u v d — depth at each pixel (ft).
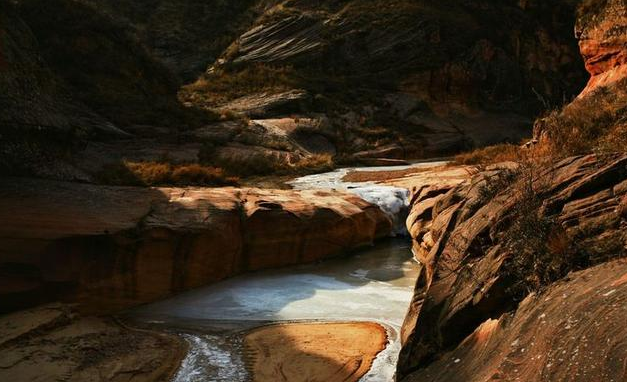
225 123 68.03
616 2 40.14
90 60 67.00
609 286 11.10
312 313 24.13
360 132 81.97
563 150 22.09
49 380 17.80
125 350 20.38
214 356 19.98
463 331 14.88
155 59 78.18
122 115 60.08
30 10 66.85
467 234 17.95
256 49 110.83
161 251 26.30
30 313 22.30
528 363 10.53
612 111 24.29
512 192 17.98
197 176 42.52
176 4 149.59
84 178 35.81
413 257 33.60
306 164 60.44
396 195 41.37
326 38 107.96
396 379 15.76
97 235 24.52
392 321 22.88
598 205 14.52
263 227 30.89
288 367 18.84
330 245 33.63
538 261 13.83
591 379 8.90
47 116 36.81
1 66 34.12
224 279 29.32
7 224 24.31
